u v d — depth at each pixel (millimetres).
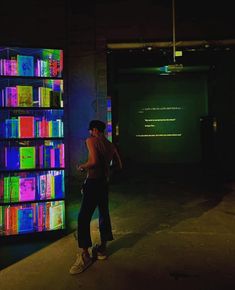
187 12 8047
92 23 8109
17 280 3020
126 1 8055
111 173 8492
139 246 3861
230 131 9664
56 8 8062
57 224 4270
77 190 7555
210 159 11555
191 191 7297
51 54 4281
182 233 4336
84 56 8164
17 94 4023
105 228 3510
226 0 8008
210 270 3182
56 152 4207
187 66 11625
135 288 2842
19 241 4027
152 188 7738
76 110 8219
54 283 2955
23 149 4070
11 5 7891
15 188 4070
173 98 13672
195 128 13609
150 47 8281
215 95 11266
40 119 4133
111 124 9227
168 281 2965
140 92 13812
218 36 8047
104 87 8180
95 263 3371
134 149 13898
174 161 13734
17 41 7918
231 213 5355
